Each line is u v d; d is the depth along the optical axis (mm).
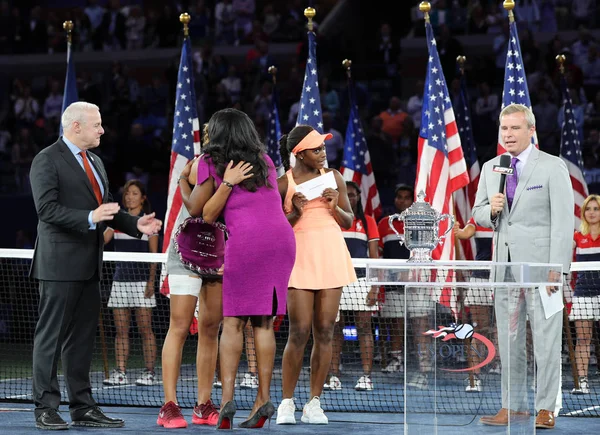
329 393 11570
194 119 13086
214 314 8477
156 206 22641
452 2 28109
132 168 25016
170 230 12492
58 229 8328
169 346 8516
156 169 25016
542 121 23609
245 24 30375
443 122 12102
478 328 6500
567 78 24438
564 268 8469
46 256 8320
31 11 31719
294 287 8664
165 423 8281
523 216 8641
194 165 8211
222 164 7867
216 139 7914
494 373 6484
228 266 7766
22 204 22484
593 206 12539
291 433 7926
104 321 15117
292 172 8859
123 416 9281
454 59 25297
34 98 29719
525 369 6500
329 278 8664
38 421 8195
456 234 11758
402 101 26812
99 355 15203
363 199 15578
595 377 13188
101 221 8117
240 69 29094
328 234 8773
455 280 6520
